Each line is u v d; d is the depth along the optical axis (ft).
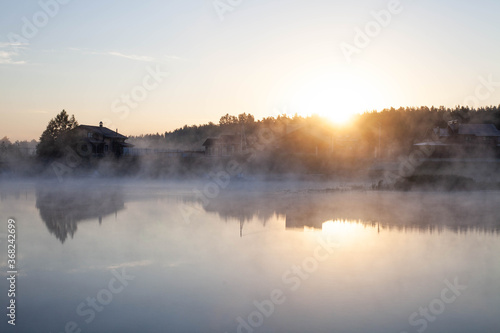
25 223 82.33
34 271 49.88
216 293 41.98
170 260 54.24
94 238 67.97
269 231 73.31
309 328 33.76
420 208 102.53
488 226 77.15
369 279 46.06
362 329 33.63
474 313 36.70
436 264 51.49
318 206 107.04
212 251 58.95
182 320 35.70
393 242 63.87
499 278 46.01
